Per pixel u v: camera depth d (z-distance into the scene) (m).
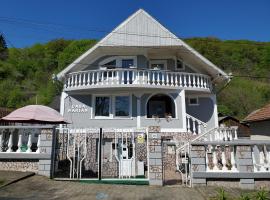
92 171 12.65
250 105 58.56
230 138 16.41
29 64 73.94
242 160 10.36
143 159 13.65
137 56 21.75
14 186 9.04
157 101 22.12
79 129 13.92
